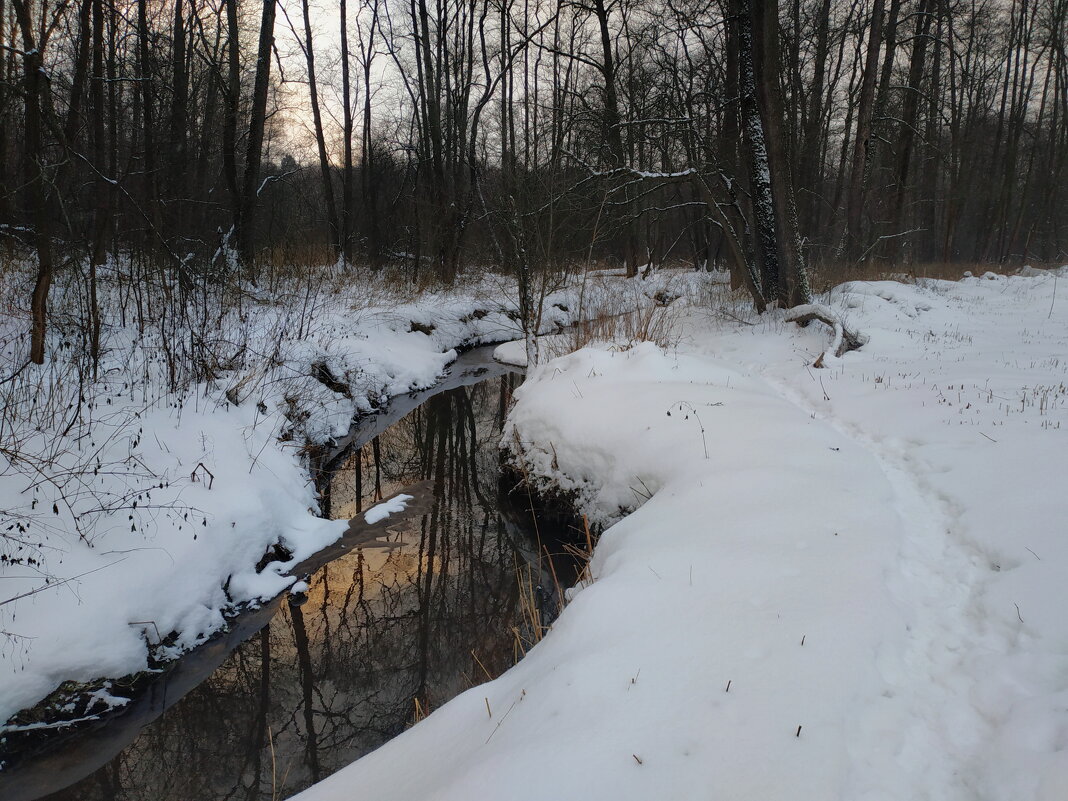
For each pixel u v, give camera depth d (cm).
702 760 222
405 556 622
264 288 1152
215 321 819
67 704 393
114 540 468
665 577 350
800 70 2084
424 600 554
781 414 600
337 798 276
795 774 212
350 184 1858
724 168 1252
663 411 627
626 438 612
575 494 636
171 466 561
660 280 1980
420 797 238
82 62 785
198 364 734
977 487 430
